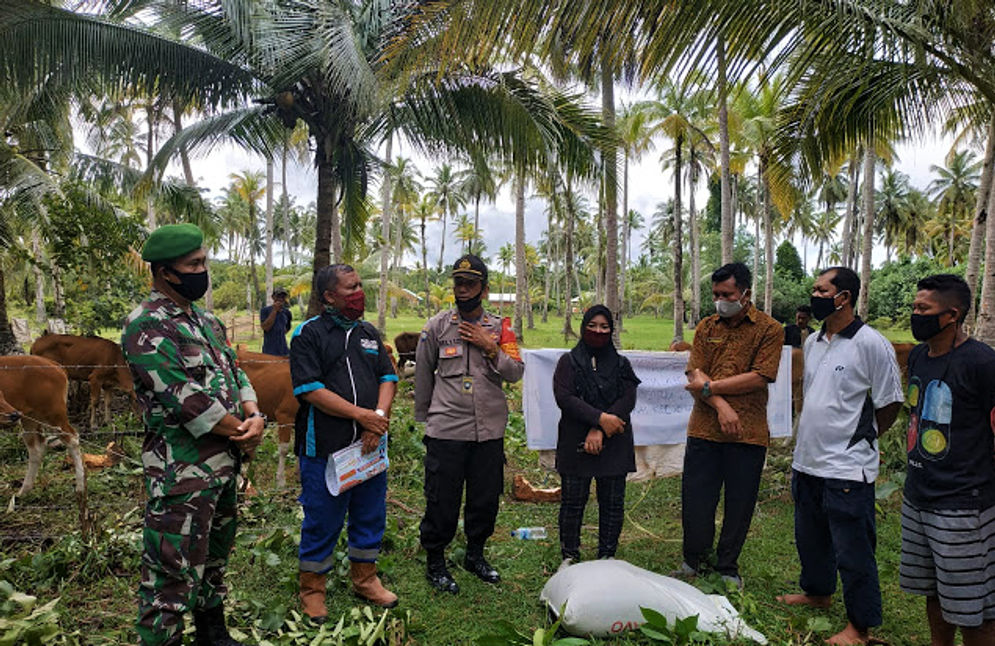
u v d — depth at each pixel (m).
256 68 8.72
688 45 4.36
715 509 3.88
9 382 4.83
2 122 10.64
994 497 2.74
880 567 4.12
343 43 7.07
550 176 9.03
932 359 2.90
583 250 60.12
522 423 7.91
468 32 4.38
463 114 8.79
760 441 3.73
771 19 4.34
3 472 5.71
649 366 5.53
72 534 4.05
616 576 3.22
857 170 32.31
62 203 9.99
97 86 8.90
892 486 5.11
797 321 6.80
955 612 2.75
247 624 3.22
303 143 14.56
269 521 4.70
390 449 6.38
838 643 3.16
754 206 51.53
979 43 4.81
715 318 3.89
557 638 3.19
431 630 3.23
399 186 41.81
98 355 7.21
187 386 2.48
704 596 3.38
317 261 9.44
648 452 5.55
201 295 2.63
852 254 45.28
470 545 3.88
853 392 3.24
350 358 3.28
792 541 4.60
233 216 54.00
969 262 12.62
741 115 20.48
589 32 4.31
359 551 3.42
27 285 29.78
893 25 4.41
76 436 5.16
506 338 3.74
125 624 3.23
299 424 3.28
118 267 10.83
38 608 3.01
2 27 7.15
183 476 2.52
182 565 2.52
